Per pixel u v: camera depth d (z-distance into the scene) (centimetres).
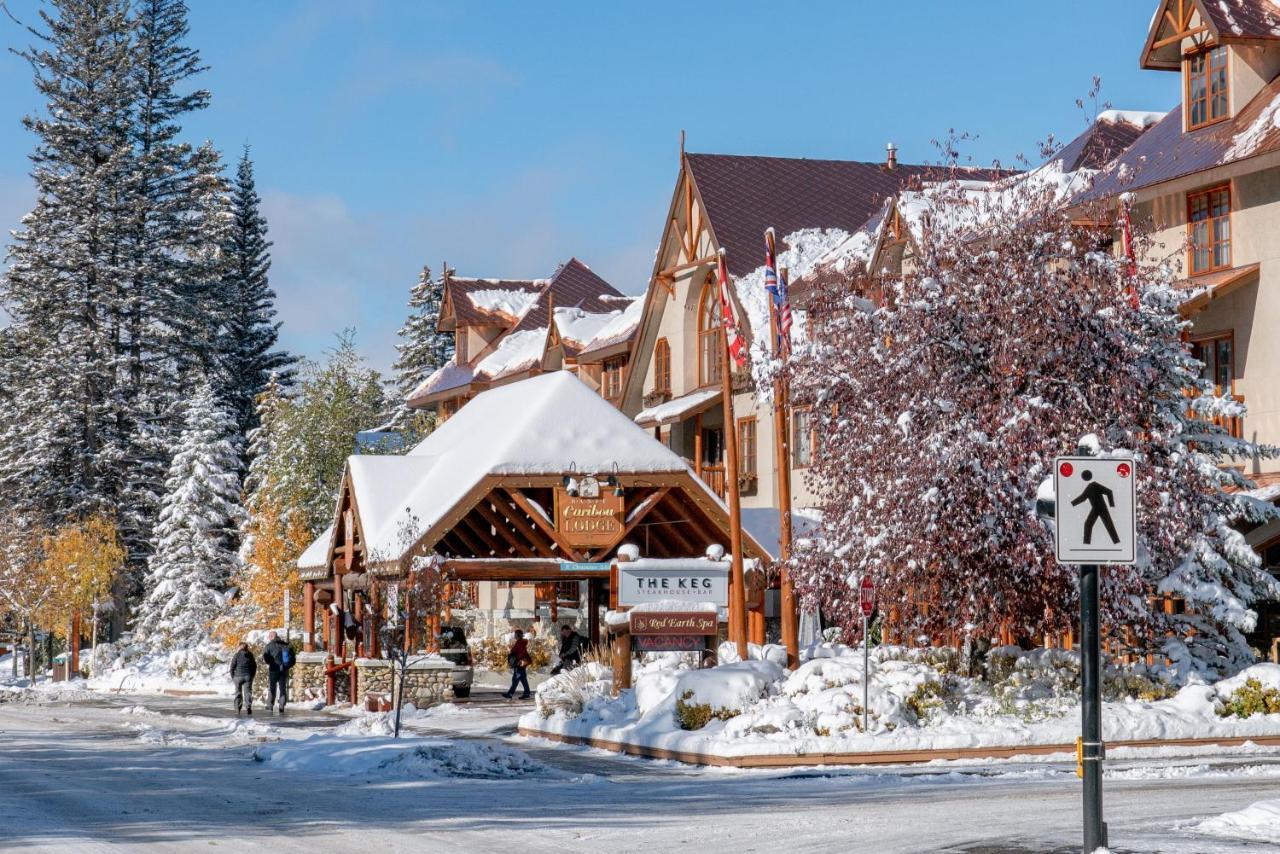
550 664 4778
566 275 7250
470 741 2530
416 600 2964
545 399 3553
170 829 1532
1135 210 3491
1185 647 2708
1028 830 1426
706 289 5056
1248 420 3253
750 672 2483
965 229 2833
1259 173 3244
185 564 6500
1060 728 2322
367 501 3734
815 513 3884
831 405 2820
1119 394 2616
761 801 1772
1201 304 3203
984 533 2517
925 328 2647
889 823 1519
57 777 2141
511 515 3594
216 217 8500
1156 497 2573
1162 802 1650
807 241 4997
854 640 2969
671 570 2930
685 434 5231
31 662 6219
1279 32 3341
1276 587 2789
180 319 8219
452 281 7412
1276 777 1942
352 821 1600
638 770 2206
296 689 4222
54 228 7894
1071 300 2641
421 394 7219
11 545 6281
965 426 2547
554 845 1395
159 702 4447
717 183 5150
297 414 6950
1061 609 2606
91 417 7675
